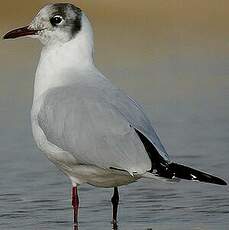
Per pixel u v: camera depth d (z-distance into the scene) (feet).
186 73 77.77
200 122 61.26
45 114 39.17
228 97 68.59
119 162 36.52
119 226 41.16
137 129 36.78
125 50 89.51
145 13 117.39
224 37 99.14
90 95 38.40
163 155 35.96
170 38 98.53
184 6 121.60
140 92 70.33
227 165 51.47
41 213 43.37
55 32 40.93
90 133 37.42
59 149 38.78
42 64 41.01
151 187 47.32
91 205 44.60
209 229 40.29
